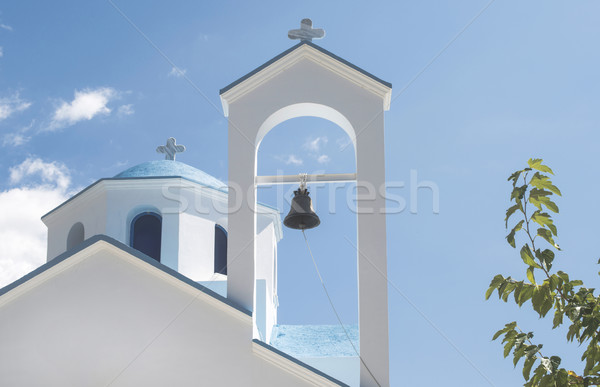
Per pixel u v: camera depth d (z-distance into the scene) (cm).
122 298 1157
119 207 1647
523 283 772
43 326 1146
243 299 1171
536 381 743
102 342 1137
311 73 1280
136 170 1744
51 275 1169
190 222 1650
